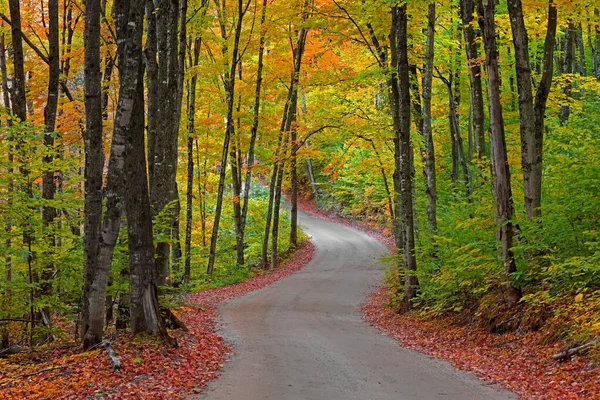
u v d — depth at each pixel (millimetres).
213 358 10219
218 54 29000
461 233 14930
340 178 45000
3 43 17672
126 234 11891
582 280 10523
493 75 11734
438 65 20391
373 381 8555
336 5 18047
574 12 13602
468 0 15547
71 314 12148
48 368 8680
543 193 13250
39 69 18969
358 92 23391
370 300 20828
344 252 35969
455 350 11070
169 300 15023
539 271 11406
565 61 20953
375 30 17859
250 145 28656
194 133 24922
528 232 11422
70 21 19812
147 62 14000
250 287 25234
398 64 16016
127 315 12047
